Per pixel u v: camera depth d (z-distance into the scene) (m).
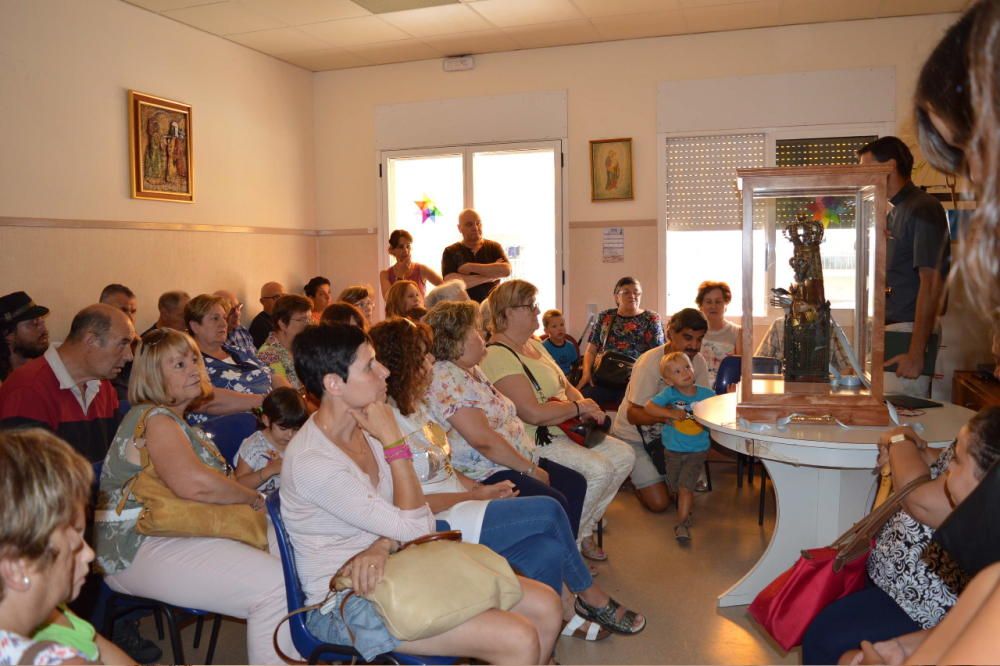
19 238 4.28
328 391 1.87
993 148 0.66
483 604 1.70
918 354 2.97
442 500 2.38
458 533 1.91
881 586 1.92
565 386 3.46
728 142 5.94
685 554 3.49
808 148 5.81
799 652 2.59
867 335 2.62
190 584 2.07
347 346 1.86
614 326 5.13
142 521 2.09
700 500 4.27
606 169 6.18
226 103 5.86
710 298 4.76
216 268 5.76
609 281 6.26
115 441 2.17
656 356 3.95
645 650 2.62
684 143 6.03
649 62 6.03
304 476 1.80
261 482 2.61
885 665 1.41
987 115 0.66
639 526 3.87
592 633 2.70
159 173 5.20
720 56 5.88
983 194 0.68
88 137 4.69
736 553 3.48
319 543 1.85
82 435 2.77
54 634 1.22
